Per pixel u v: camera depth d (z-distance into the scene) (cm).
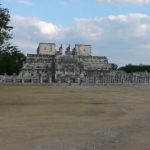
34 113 5984
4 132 3938
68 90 14512
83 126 4494
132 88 17700
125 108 7125
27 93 11900
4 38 12056
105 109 6869
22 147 3161
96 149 3114
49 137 3659
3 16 11788
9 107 7012
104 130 4159
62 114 5897
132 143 3384
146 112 6356
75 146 3225
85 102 8575
